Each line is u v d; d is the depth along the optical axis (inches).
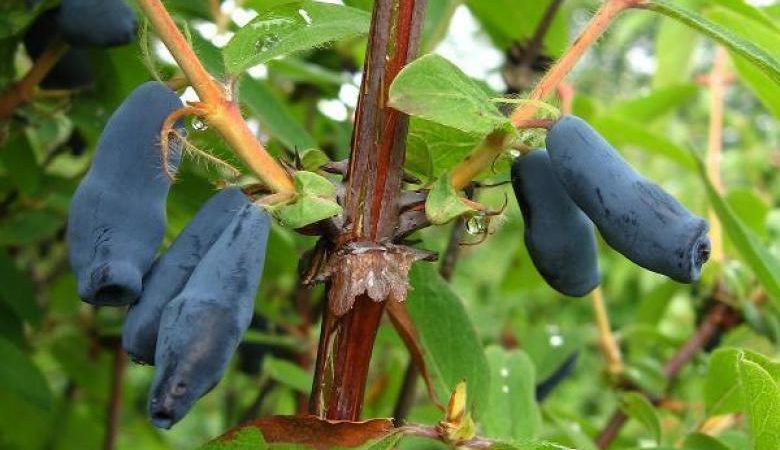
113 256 6.3
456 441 6.8
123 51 9.8
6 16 9.3
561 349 13.4
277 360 12.4
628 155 23.1
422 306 9.1
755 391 7.2
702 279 14.2
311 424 6.7
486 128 6.5
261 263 6.2
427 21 11.5
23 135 11.4
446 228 15.2
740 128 23.3
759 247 9.2
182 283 6.3
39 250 15.3
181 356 6.0
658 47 15.8
